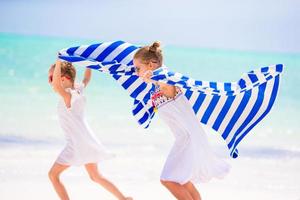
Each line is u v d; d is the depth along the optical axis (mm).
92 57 8578
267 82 8289
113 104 22859
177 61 59219
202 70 50344
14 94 24594
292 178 11883
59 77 8492
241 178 11617
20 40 82188
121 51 8688
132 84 8711
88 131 8680
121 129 17016
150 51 8023
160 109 8023
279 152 14766
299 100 28875
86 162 8562
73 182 10633
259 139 16688
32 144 13844
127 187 10516
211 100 8461
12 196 9500
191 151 7793
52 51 57219
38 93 25234
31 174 11008
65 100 8539
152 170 12000
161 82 7902
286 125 19828
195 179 7859
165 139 15641
